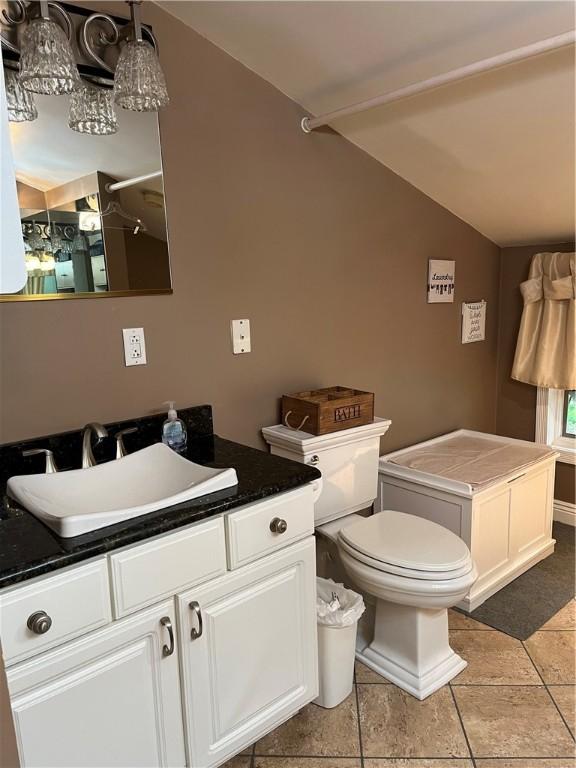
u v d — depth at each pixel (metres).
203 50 1.86
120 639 1.24
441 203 2.75
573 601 2.39
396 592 1.80
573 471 3.06
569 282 2.77
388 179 2.52
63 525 1.19
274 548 1.52
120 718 1.27
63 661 1.16
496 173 2.35
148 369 1.85
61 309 1.65
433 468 2.52
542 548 2.74
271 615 1.54
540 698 1.85
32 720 1.13
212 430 2.00
